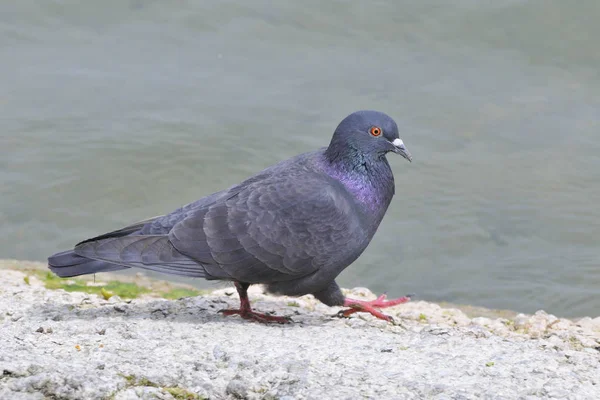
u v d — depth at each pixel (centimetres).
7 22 2181
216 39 2147
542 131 1847
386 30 2148
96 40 2148
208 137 1842
